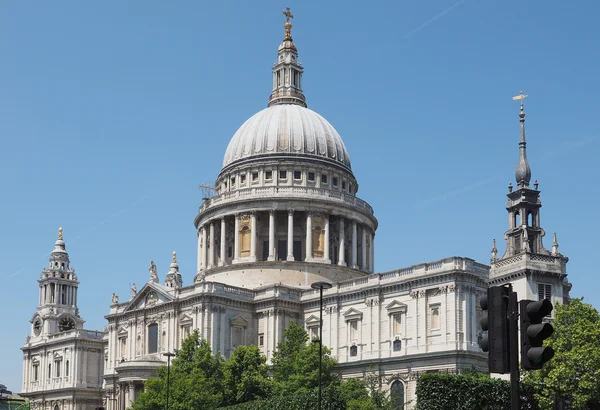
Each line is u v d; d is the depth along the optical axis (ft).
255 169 520.83
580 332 260.21
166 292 458.50
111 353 490.08
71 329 636.07
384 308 409.49
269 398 352.90
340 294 431.84
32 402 616.39
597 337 259.60
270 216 496.64
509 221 339.57
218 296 437.17
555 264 324.80
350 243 516.32
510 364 82.02
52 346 617.21
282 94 568.00
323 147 532.73
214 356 393.09
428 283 390.83
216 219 517.14
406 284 400.47
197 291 442.50
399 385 392.68
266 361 428.56
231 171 533.14
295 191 504.43
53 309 642.63
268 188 506.07
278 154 519.60
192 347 390.21
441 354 374.43
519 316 82.84
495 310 83.20
